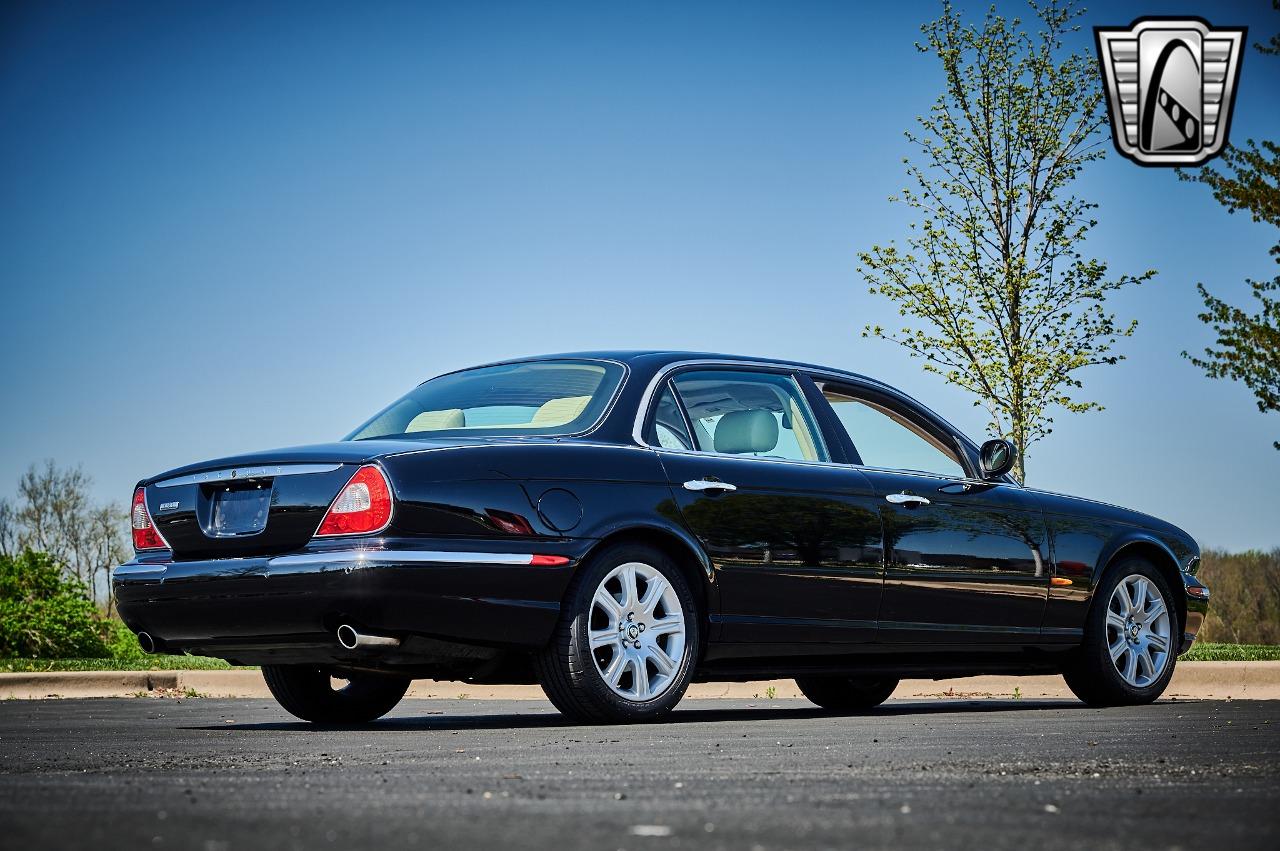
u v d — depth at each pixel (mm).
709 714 6109
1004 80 14195
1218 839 2074
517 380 5641
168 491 5195
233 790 2771
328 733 4887
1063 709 6266
